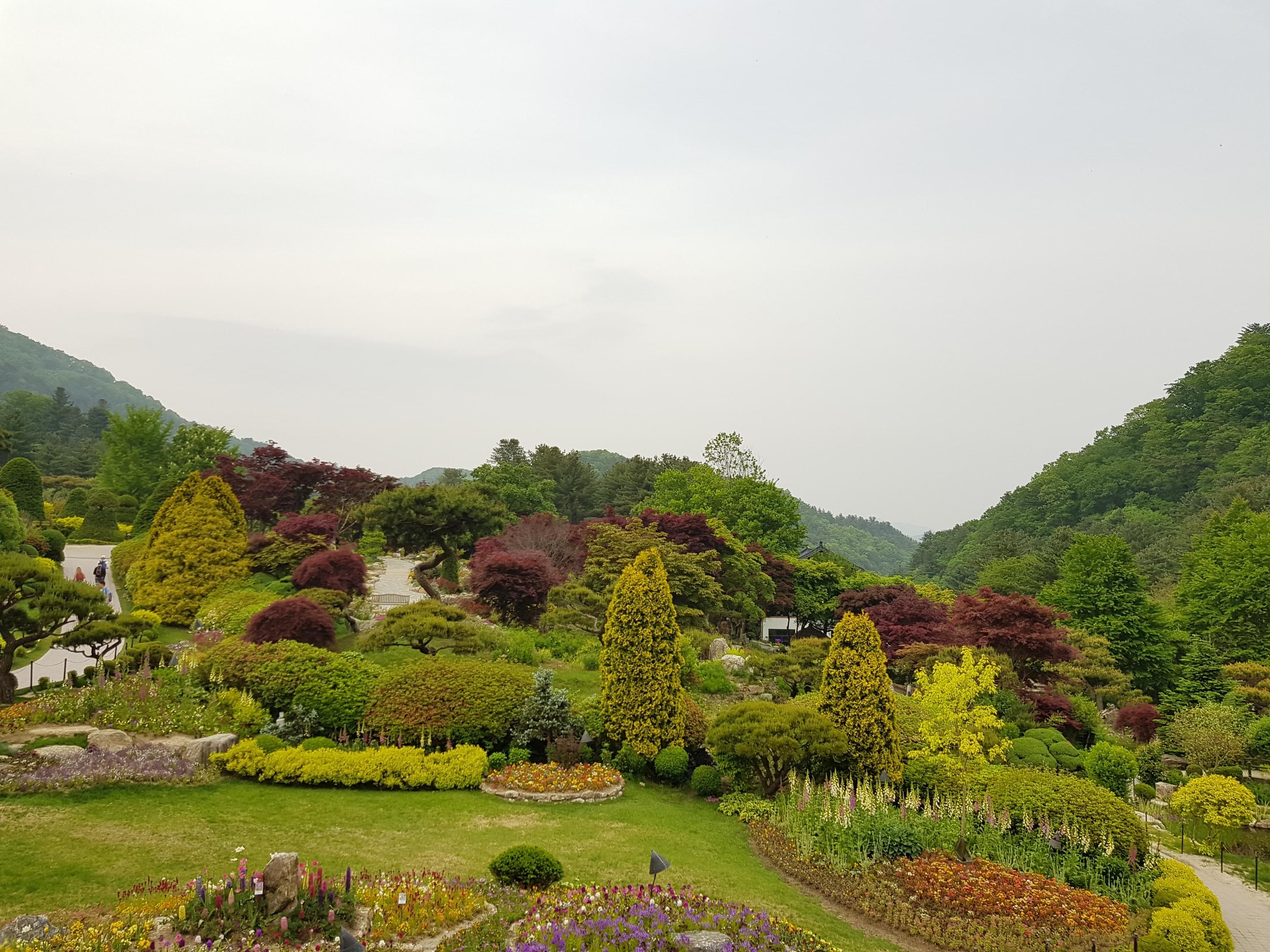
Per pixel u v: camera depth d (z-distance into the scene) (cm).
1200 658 4022
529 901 1195
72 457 10094
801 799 1880
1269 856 2242
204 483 3194
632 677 2144
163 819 1374
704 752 2252
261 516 4938
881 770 2058
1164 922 1405
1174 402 11700
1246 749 3070
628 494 9281
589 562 3619
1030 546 9950
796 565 5400
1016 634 2978
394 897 1135
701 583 3650
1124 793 2409
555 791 1827
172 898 1041
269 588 3047
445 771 1798
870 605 4225
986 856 1741
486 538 4103
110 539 5578
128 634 2102
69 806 1370
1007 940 1343
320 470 4997
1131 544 8519
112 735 1655
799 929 1266
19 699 1927
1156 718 3434
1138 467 10781
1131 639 4281
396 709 1961
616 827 1688
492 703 2034
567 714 2088
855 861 1617
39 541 3988
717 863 1570
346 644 2686
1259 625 4528
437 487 4262
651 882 1309
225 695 1898
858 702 2111
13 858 1145
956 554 12481
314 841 1376
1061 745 2561
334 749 1786
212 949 926
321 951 965
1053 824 1783
